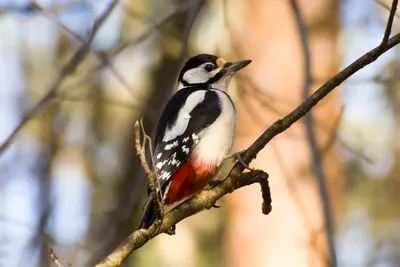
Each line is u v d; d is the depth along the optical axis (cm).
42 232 1228
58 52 1694
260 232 1348
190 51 1376
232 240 1378
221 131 909
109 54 1159
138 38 1139
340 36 1406
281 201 1316
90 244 1539
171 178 887
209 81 1009
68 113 1720
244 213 1369
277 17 1347
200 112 916
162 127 920
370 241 1822
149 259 1612
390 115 1802
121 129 1723
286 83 1334
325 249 1265
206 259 1623
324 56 1352
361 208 1834
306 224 1130
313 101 711
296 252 1313
